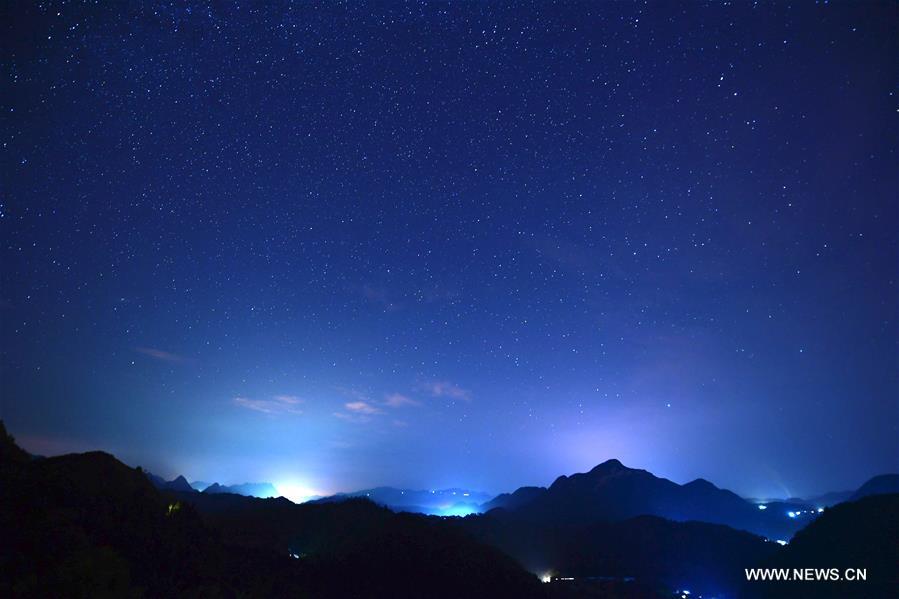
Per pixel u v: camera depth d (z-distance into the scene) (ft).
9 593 42.63
